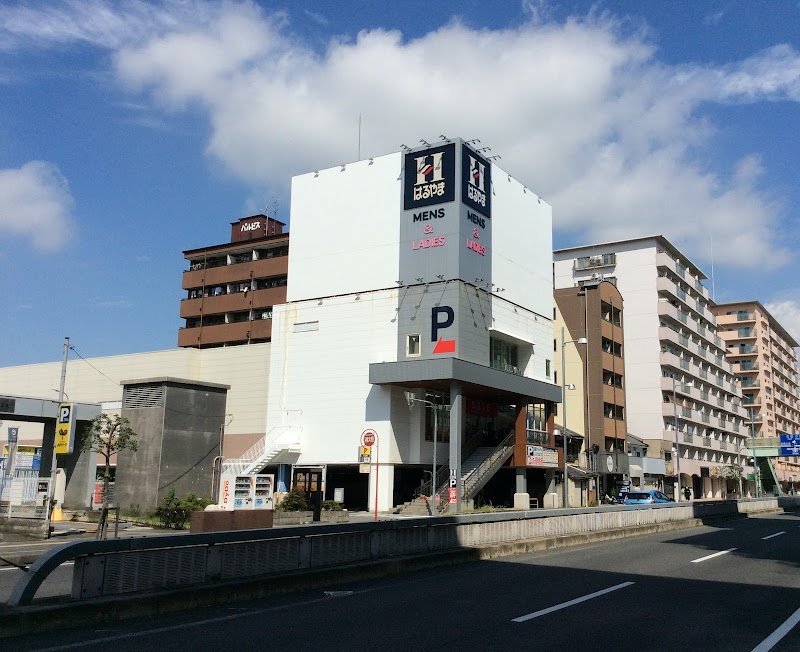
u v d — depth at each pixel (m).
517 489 45.38
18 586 8.29
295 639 7.95
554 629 8.64
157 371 54.28
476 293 42.31
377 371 40.34
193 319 76.38
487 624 8.91
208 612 9.49
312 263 45.97
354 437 42.06
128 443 25.55
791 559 17.11
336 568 12.28
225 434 49.34
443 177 42.09
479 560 16.20
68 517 29.52
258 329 70.62
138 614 9.05
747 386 116.38
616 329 70.00
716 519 35.50
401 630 8.49
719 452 96.69
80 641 7.71
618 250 86.25
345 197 45.50
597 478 60.34
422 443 42.16
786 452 80.25
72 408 26.75
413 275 42.16
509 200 47.16
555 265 90.00
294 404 44.72
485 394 45.12
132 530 25.50
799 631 8.67
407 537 14.62
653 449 79.12
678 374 87.00
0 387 65.25
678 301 88.50
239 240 79.62
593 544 21.23
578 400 65.38
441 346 40.44
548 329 50.78
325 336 44.50
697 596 11.33
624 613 9.74
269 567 11.33
